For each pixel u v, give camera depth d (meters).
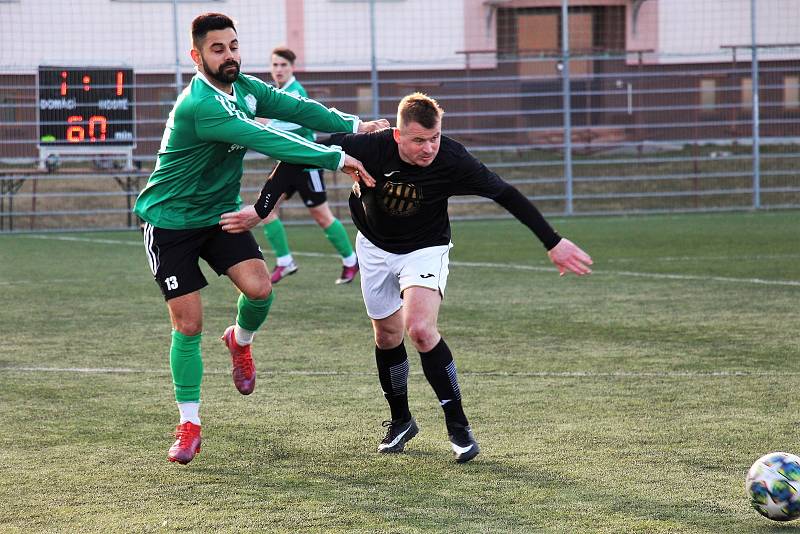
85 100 48.56
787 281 30.61
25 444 14.66
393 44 63.38
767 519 11.28
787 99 62.53
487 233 46.34
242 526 11.26
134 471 13.38
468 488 12.54
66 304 27.86
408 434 14.27
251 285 14.70
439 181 13.81
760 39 64.00
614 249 39.00
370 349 21.59
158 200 14.29
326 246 42.78
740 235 43.12
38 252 40.84
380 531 11.06
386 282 14.38
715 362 19.83
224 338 15.96
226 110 13.59
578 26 68.44
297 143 13.48
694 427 15.15
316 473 13.27
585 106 61.88
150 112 55.66
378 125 15.53
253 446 14.56
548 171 57.81
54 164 51.00
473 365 19.80
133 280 32.78
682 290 29.14
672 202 55.38
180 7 58.34
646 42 65.44
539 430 15.12
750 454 13.77
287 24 61.72
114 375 19.27
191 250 14.38
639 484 12.57
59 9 55.72
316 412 16.47
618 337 22.52
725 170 58.00
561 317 25.14
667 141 54.44
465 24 64.31
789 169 58.44
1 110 52.00
